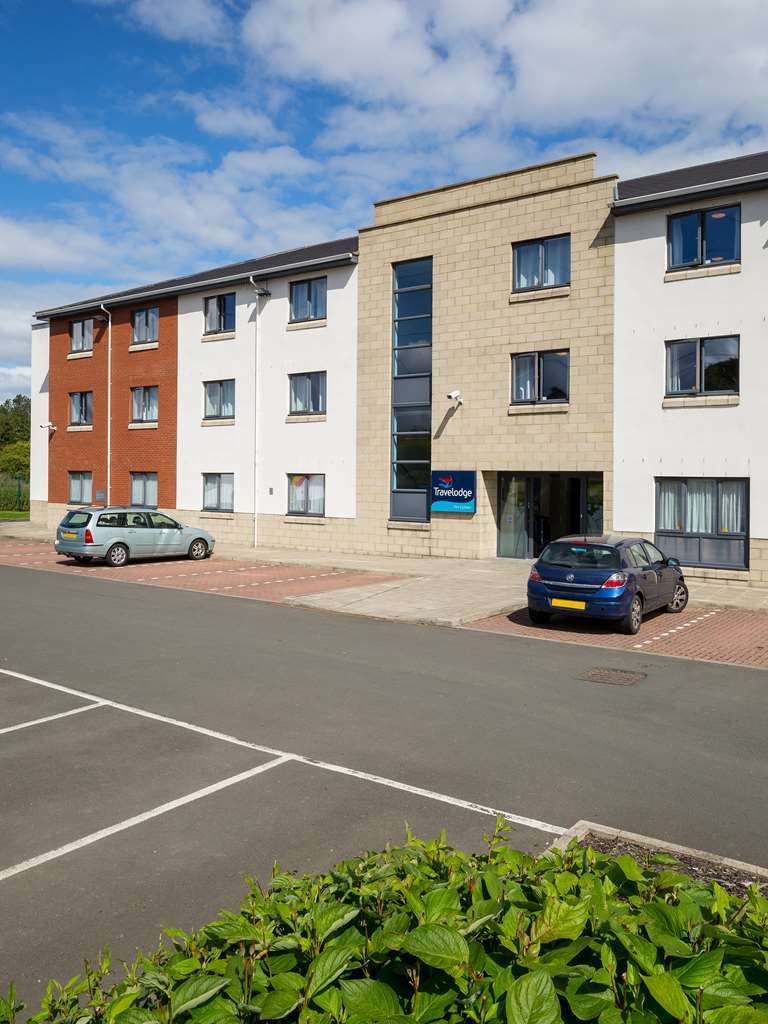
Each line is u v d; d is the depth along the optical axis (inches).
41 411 1359.5
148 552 903.7
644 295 751.7
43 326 1350.9
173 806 227.5
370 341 944.9
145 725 305.3
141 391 1192.8
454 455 878.4
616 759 269.4
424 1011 75.4
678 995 72.6
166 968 86.6
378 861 112.0
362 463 954.1
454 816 220.4
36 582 738.8
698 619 572.4
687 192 709.3
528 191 820.0
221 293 1090.7
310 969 80.0
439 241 885.2
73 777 250.4
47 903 174.2
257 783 245.3
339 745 282.0
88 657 425.1
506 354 839.1
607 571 510.3
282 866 190.4
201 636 485.7
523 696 353.4
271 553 973.8
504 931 84.4
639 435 756.0
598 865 108.3
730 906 96.9
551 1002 71.2
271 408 1037.2
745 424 701.3
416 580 741.3
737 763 266.2
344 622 546.3
